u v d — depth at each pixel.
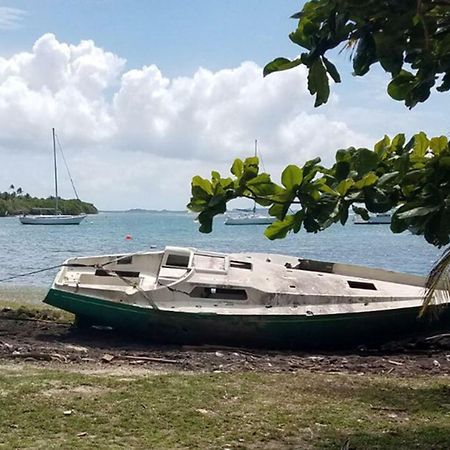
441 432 8.84
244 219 90.31
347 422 9.29
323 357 14.52
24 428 8.58
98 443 8.11
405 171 5.09
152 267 16.61
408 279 16.84
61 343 14.95
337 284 15.95
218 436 8.55
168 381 11.18
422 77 4.88
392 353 15.10
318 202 5.16
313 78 4.63
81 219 105.19
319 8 4.57
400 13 4.32
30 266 41.50
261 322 15.05
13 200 140.38
